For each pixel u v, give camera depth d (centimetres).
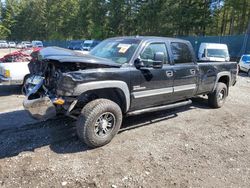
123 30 4519
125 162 396
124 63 473
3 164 380
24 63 891
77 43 4659
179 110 687
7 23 8481
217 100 705
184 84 577
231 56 2523
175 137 500
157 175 364
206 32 4100
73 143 455
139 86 483
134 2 4297
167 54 546
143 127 546
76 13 5881
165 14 3694
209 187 341
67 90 398
